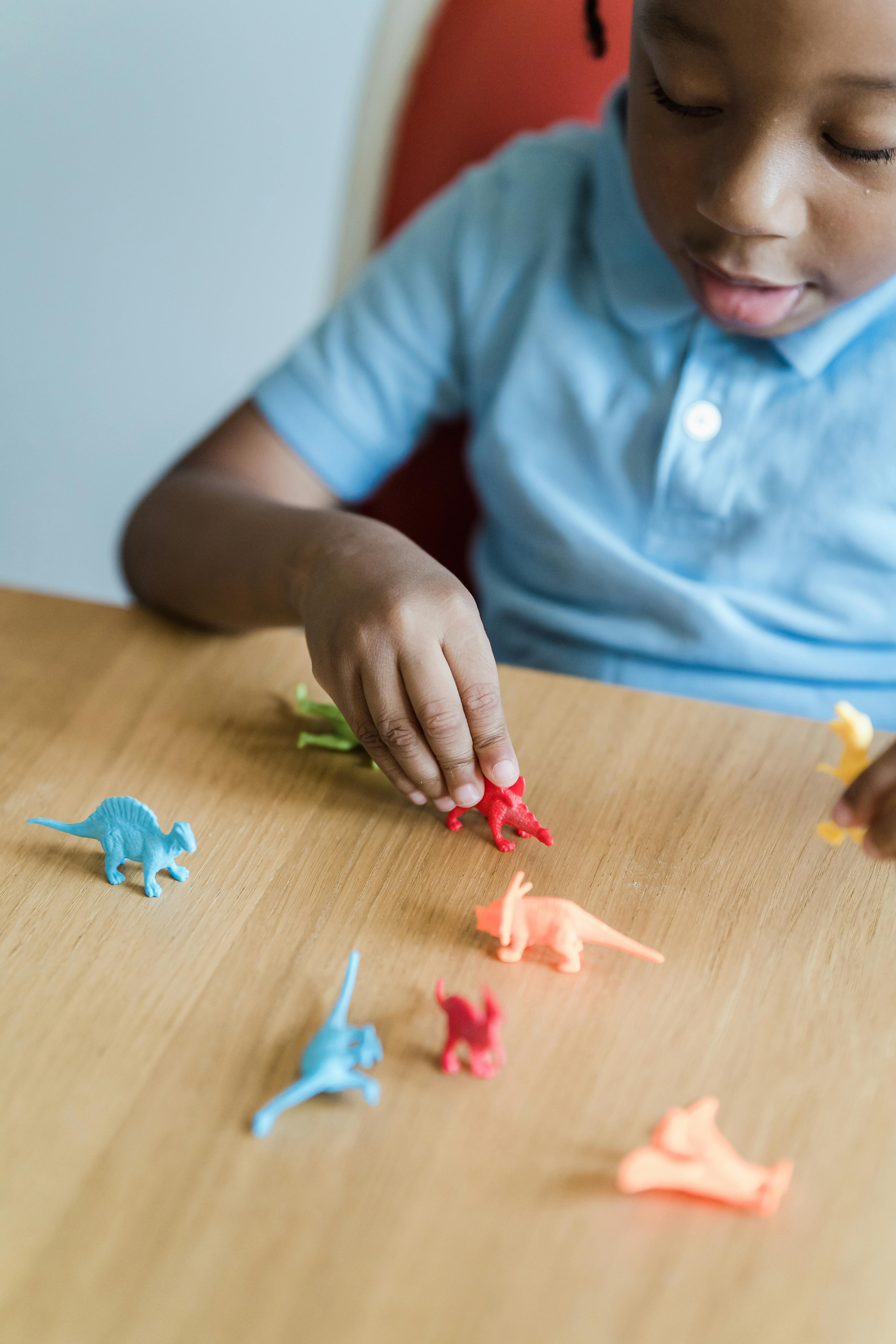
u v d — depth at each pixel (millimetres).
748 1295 378
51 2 1198
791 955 455
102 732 533
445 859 486
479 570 726
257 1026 434
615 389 645
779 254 527
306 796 509
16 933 458
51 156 1281
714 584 644
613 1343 369
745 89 490
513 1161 403
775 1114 414
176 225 1301
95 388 1392
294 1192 395
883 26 466
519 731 533
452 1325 371
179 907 468
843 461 613
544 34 732
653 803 506
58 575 1421
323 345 708
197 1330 370
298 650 575
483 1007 432
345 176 785
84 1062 424
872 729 543
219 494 639
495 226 683
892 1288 380
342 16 1175
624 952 456
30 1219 389
